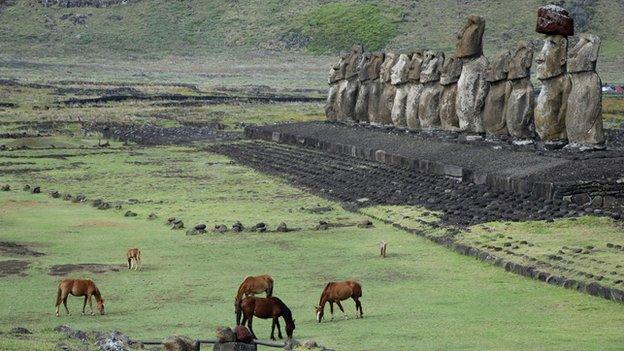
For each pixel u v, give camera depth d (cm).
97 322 4928
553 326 4650
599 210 6875
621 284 5184
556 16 8269
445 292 5438
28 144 13188
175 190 9475
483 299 5244
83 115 16438
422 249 6569
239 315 4547
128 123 15812
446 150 9144
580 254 5794
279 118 16650
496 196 7550
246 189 9494
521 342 4344
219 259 6462
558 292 5312
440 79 10381
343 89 12588
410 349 4259
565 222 6619
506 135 9212
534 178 7400
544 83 8381
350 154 10612
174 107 18025
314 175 9900
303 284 5759
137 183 9962
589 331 4531
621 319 4744
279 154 11594
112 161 11731
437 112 10594
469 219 7044
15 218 8006
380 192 8500
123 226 7662
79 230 7488
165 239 7131
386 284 5694
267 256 6525
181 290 5644
